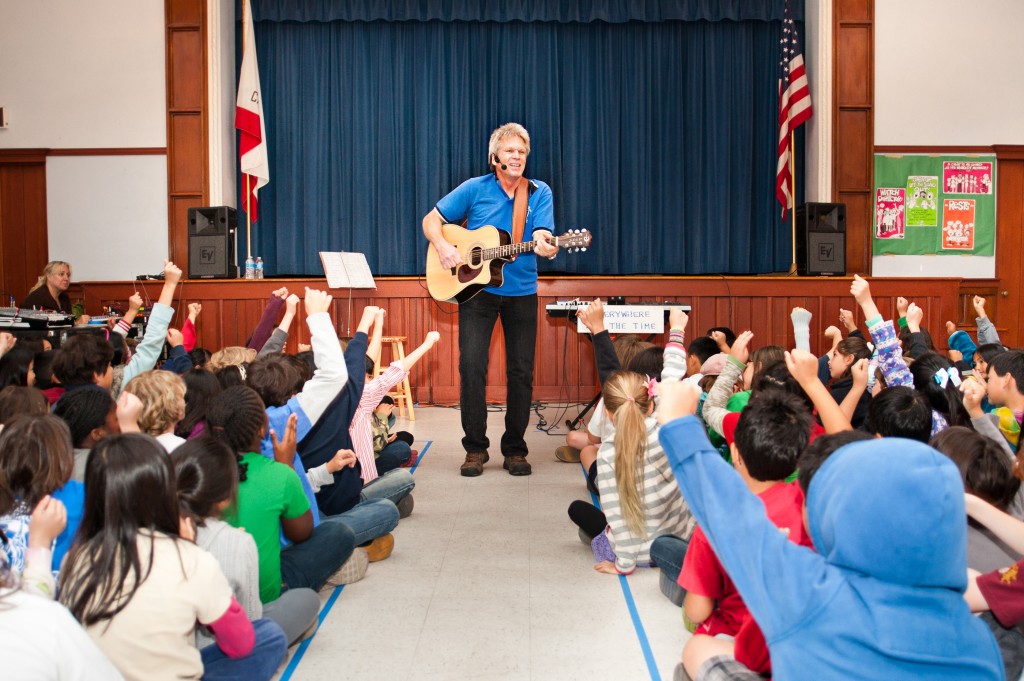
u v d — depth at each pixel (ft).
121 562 4.53
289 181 24.50
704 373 11.09
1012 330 23.94
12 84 23.67
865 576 3.29
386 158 24.36
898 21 23.48
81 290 23.65
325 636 7.19
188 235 20.66
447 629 7.32
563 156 24.53
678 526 8.45
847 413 7.56
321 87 24.43
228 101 24.09
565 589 8.24
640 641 7.07
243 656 5.15
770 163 24.72
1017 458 5.73
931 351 9.79
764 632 3.48
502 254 12.32
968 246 23.81
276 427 7.77
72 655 3.65
